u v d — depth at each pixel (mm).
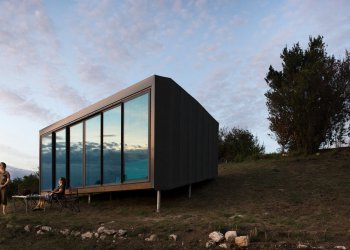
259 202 11172
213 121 17188
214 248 6504
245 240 6359
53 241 8055
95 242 7594
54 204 13391
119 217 10172
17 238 8633
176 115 11766
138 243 7230
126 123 12000
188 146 12938
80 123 14836
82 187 14258
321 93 19391
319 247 6113
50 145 17266
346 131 20266
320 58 20672
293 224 8000
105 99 12992
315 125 20000
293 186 13500
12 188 23797
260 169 18453
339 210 9492
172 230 7680
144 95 11203
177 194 13695
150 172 10641
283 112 20938
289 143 22000
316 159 19078
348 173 15266
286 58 21891
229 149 29328
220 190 13875
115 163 12414
